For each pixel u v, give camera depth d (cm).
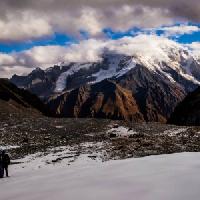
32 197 2062
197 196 1695
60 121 8550
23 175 3591
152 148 4853
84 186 2170
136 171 2561
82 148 5353
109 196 1856
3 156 3691
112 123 8031
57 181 2577
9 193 2347
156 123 8181
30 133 7256
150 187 1944
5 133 7256
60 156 4800
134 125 7788
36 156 5091
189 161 2819
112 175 2498
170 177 2155
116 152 4716
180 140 5438
